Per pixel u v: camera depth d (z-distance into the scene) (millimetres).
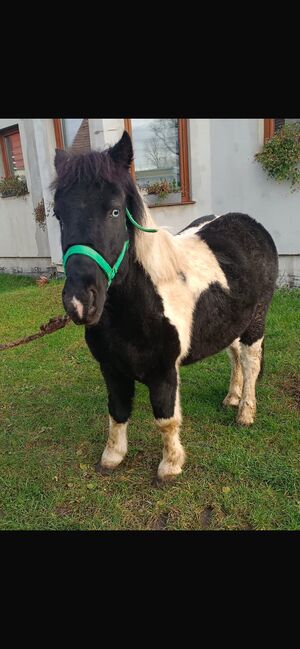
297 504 2436
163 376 2416
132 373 2414
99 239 1750
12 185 9539
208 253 2795
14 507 2529
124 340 2266
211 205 6969
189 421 3277
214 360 4293
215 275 2705
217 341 2771
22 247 9930
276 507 2424
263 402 3471
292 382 3744
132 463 2873
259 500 2467
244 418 3178
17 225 9875
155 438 3105
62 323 2553
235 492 2541
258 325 3121
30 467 2863
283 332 4707
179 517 2387
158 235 2371
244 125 6230
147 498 2553
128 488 2637
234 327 2854
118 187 1818
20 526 2383
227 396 3500
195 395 3650
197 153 6793
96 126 6691
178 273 2484
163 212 7176
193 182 6977
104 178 1765
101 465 2814
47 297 6930
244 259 2945
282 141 5816
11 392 3885
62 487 2680
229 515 2389
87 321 1732
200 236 2930
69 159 1831
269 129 6207
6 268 10766
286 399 3494
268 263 3150
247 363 3143
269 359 4129
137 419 3328
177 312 2395
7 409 3621
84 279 1698
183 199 7262
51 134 7684
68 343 4938
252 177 6387
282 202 6203
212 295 2650
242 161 6410
